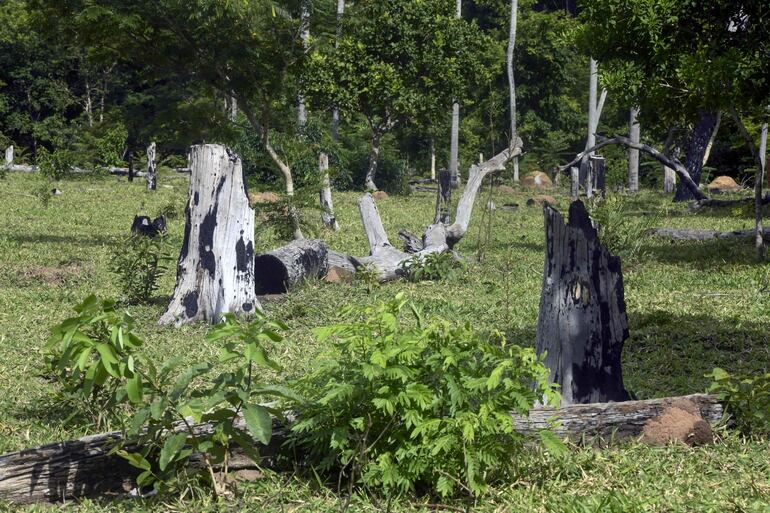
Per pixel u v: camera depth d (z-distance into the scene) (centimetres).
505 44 5569
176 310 1081
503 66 5538
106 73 5469
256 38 1892
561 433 596
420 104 3594
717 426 625
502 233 2205
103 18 1848
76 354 485
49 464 514
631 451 586
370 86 3522
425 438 488
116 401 536
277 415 514
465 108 5634
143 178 4503
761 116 1803
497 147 5484
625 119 5766
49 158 3944
